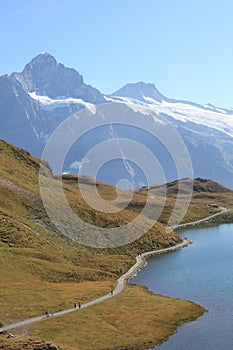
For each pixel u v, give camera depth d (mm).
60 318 90250
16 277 115188
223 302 104188
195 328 87938
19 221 159000
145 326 89000
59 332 83688
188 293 113812
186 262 153125
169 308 99875
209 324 89812
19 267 122438
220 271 136875
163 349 78688
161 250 174750
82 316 92500
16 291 104500
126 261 151375
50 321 88312
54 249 147125
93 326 87625
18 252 133500
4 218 155250
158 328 88188
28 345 72250
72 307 97938
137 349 78688
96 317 92812
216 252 169500
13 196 178625
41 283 114750
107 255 158625
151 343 81062
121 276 134625
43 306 96188
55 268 127125
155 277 133000
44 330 83875
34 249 140125
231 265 145250
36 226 161500
